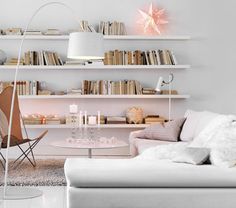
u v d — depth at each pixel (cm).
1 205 783
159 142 1002
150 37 1169
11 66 1147
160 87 1169
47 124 1153
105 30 1167
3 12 1169
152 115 1170
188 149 675
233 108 1195
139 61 1166
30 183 903
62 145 944
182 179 609
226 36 1195
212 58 1196
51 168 1030
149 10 1177
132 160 669
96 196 600
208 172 616
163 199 604
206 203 608
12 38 1155
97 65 1158
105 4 1180
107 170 610
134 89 1167
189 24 1191
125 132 1192
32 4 1172
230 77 1195
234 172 620
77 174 604
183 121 1057
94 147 926
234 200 609
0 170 1005
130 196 602
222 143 678
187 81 1192
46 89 1177
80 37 890
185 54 1195
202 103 1195
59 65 1158
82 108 1188
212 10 1192
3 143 982
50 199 817
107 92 1164
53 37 1156
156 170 613
